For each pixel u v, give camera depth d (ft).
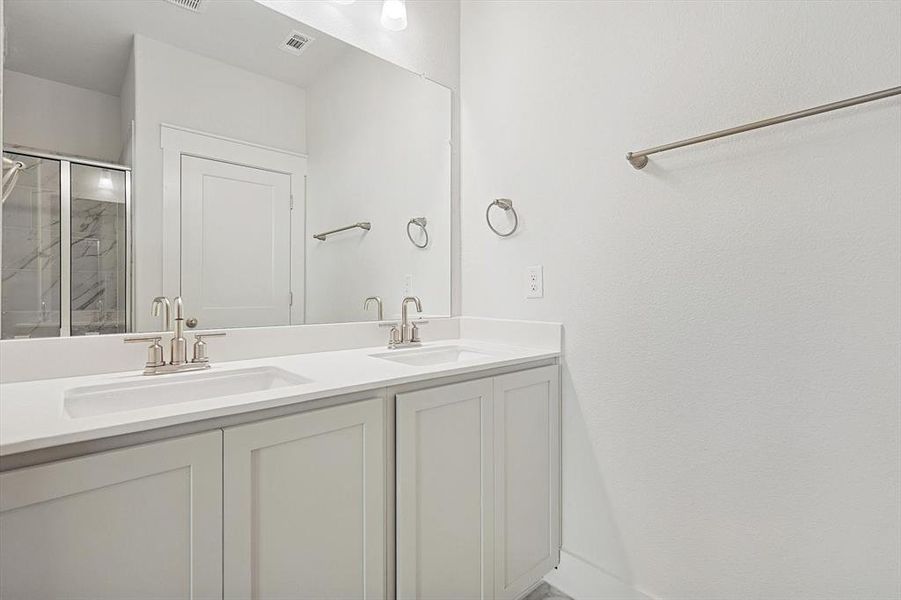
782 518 4.08
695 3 4.56
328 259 5.64
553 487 5.59
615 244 5.20
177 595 2.81
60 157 3.99
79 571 2.49
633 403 5.08
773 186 4.09
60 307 3.94
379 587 3.84
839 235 3.75
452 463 4.40
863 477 3.67
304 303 5.43
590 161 5.41
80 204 4.07
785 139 4.01
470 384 4.54
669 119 4.75
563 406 5.72
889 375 3.54
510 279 6.30
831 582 3.83
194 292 4.66
